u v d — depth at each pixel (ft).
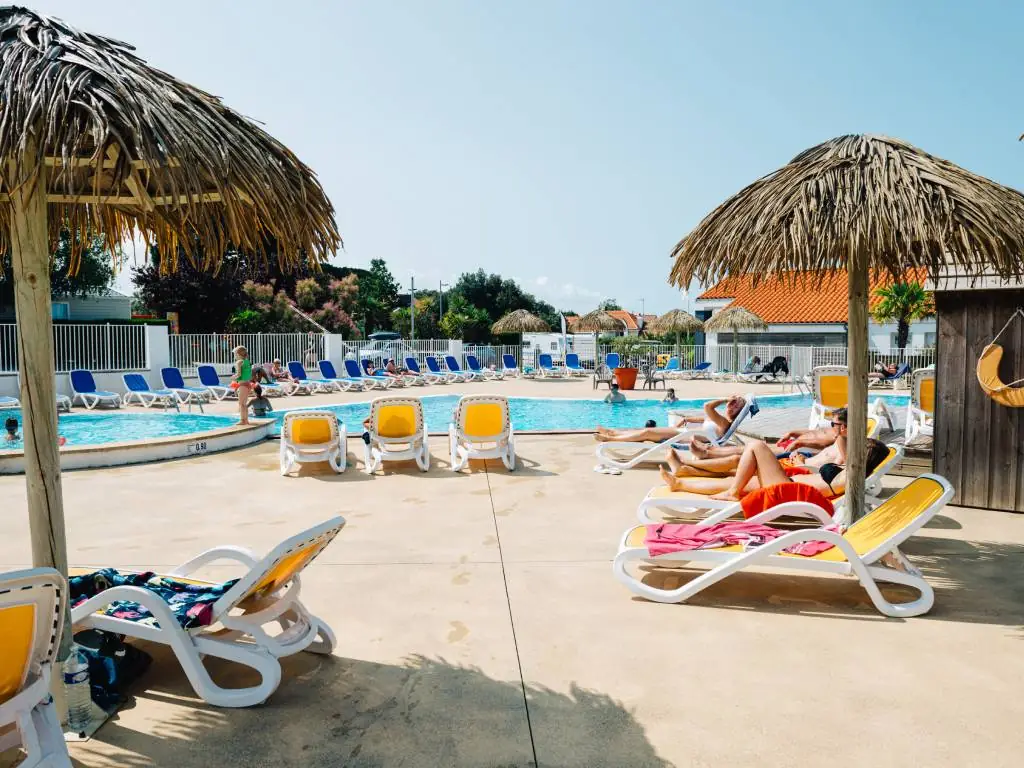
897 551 15.49
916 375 33.76
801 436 27.61
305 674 12.10
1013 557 18.33
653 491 21.75
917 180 14.39
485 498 25.79
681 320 112.88
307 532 11.18
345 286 150.92
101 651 11.43
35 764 7.88
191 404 70.95
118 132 8.70
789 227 14.75
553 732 10.32
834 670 12.16
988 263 16.17
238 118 10.23
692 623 14.20
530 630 13.93
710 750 9.85
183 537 21.02
